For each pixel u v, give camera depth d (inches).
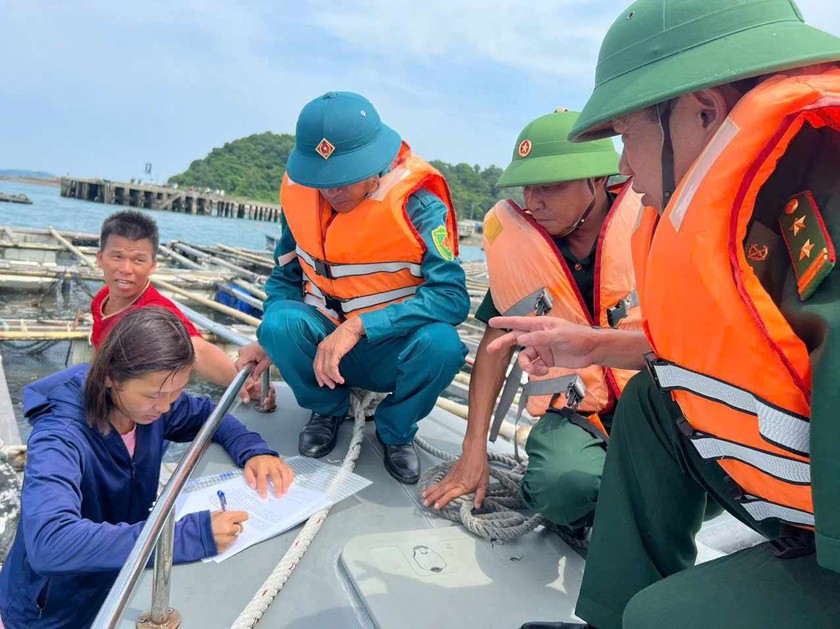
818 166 36.7
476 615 60.2
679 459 52.6
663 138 41.7
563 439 72.6
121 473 69.2
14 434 148.6
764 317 35.1
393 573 64.9
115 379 62.1
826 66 37.7
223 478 80.0
